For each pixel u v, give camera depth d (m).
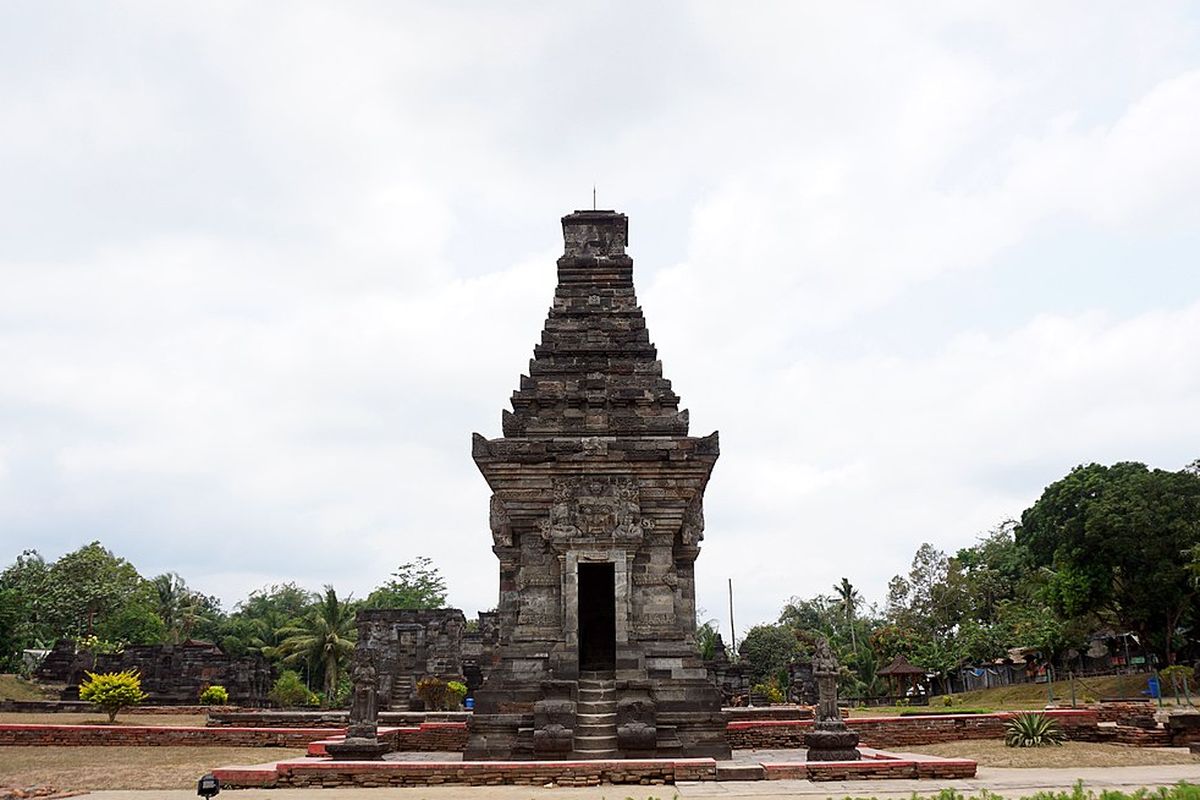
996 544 111.69
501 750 27.08
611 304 33.66
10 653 78.69
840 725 24.08
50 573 96.88
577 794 20.27
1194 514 64.88
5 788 23.36
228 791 21.94
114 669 73.75
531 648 28.50
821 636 25.27
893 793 19.44
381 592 124.62
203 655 74.62
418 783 22.61
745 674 67.88
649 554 29.52
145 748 35.66
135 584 104.19
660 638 28.64
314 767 22.88
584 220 35.25
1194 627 70.06
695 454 29.56
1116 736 32.66
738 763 24.84
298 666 102.31
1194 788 16.22
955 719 34.88
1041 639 69.94
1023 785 20.77
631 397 31.27
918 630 104.00
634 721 26.53
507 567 29.58
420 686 60.59
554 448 29.61
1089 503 69.88
